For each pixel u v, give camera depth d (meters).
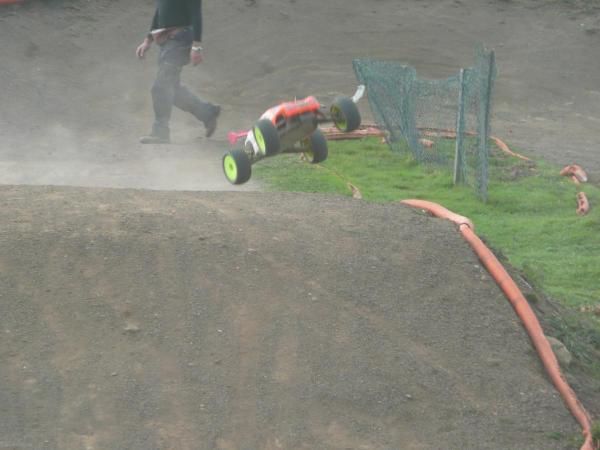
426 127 43.53
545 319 19.86
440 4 68.00
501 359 17.09
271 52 58.69
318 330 16.81
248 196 22.56
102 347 15.88
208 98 51.50
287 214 20.98
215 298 17.20
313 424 14.91
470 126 44.47
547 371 17.42
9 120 43.62
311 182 34.69
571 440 15.49
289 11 63.62
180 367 15.66
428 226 21.23
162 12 39.62
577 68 60.84
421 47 61.34
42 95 48.16
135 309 16.73
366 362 16.27
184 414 14.76
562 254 30.48
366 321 17.27
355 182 36.69
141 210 20.19
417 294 18.33
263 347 16.28
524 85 57.59
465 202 35.28
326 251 19.16
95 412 14.60
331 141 43.38
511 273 20.98
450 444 14.91
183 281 17.52
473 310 18.23
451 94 40.22
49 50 53.94
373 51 60.16
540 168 40.66
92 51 54.97
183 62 40.12
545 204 35.50
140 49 40.28
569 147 45.38
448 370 16.53
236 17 62.06
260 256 18.50
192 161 37.09
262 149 21.91
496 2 69.00
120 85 51.38
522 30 65.62
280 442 14.45
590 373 18.66
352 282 18.23
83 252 17.98
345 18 63.91
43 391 14.87
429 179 38.00
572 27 66.25
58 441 13.96
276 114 21.91
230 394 15.25
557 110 54.09
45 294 16.83
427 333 17.33
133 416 14.60
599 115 53.75
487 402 16.02
